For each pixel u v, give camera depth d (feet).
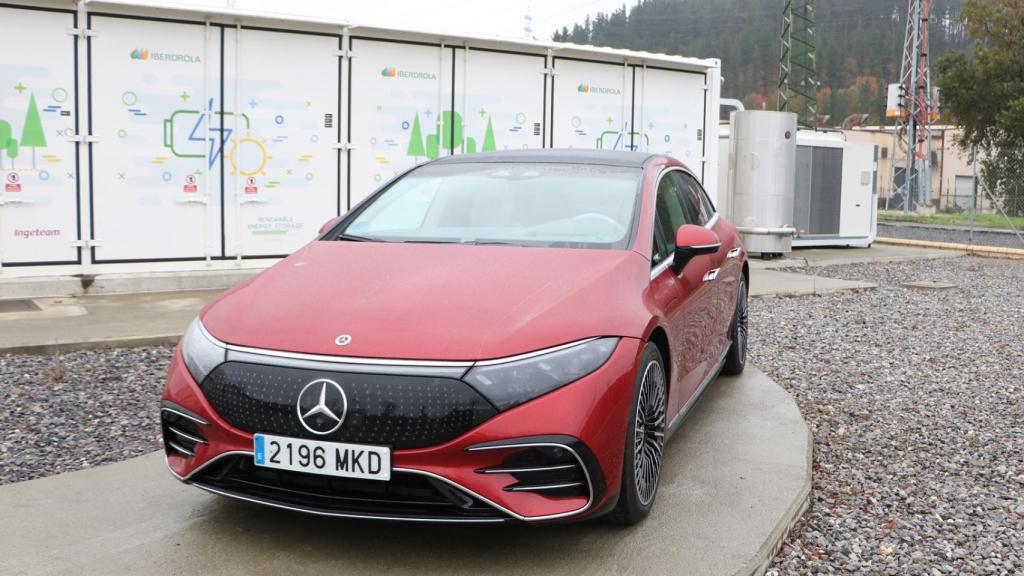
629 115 37.50
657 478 11.30
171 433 10.30
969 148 140.46
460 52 33.19
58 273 27.48
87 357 20.03
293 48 30.35
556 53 35.32
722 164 50.83
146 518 10.98
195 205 29.32
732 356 18.39
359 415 9.10
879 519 11.98
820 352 22.58
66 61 27.04
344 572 9.52
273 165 30.42
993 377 20.21
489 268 11.15
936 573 10.36
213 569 9.57
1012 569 10.49
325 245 12.62
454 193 13.70
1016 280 40.65
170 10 28.22
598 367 9.64
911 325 26.99
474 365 9.23
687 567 9.72
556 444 9.16
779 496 11.90
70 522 10.85
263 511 11.21
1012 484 13.39
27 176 26.84
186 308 25.54
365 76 31.63
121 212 28.22
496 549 10.12
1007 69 132.87
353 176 31.78
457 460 9.07
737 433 14.80
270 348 9.67
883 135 209.87
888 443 15.28
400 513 9.24
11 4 26.18
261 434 9.33
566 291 10.51
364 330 9.70
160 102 28.50
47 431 14.83
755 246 43.98
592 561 9.84
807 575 10.23
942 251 55.36
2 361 19.42
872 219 54.44
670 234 13.62
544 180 13.79
